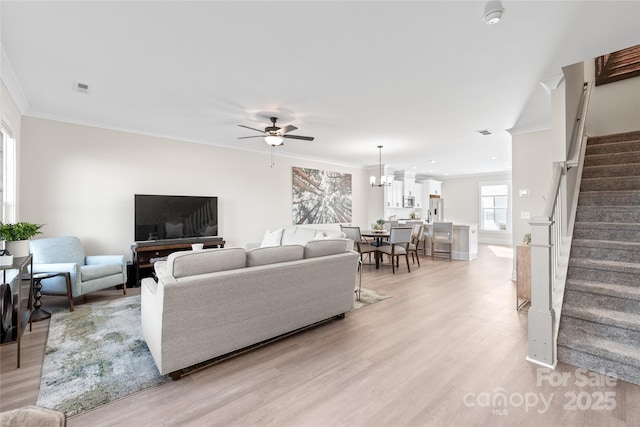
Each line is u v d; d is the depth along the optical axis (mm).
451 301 3873
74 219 4312
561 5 1986
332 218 7957
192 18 2117
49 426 886
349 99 3613
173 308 2012
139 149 4895
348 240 3414
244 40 2393
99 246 4512
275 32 2287
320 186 7672
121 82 3143
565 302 2572
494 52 2582
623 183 3225
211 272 2273
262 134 5168
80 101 3664
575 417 1706
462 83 3188
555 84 3166
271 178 6680
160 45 2459
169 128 4824
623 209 2975
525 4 1979
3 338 2281
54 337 2779
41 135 4062
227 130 4949
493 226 10438
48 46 2469
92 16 2088
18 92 3342
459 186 11227
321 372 2189
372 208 8875
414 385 2021
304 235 4793
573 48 2516
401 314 3400
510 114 4184
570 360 2281
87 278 3672
